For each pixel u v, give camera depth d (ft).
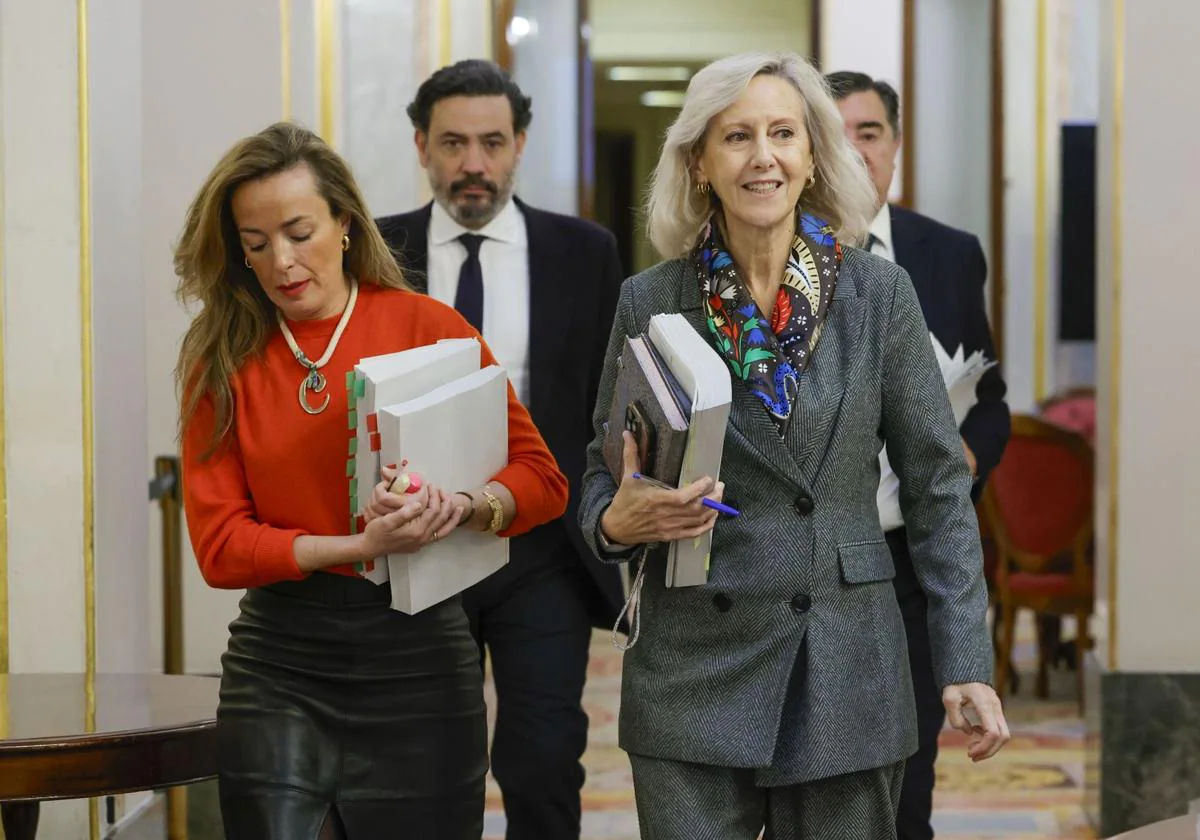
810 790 20.77
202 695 24.32
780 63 20.67
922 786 28.94
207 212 20.65
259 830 20.26
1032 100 81.61
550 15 78.95
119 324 32.71
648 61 113.91
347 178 21.18
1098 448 41.93
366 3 64.90
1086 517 56.54
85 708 23.34
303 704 20.67
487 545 21.58
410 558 20.21
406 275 32.78
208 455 21.09
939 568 20.74
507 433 21.91
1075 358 82.64
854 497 20.76
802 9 109.81
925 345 20.97
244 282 21.33
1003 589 57.77
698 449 19.30
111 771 21.40
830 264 20.85
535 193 79.51
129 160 33.53
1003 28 81.00
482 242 32.55
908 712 21.04
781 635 20.35
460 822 21.20
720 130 20.43
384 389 20.07
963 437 30.73
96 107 31.04
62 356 30.45
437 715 20.93
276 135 20.90
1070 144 80.38
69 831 29.78
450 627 21.18
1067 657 63.57
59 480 30.45
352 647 20.58
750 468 20.48
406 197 65.26
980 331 31.14
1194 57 39.55
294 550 20.11
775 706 20.27
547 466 22.06
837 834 20.81
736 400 20.57
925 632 28.60
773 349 20.48
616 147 130.41
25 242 30.35
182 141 42.55
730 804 20.76
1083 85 81.20
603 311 32.35
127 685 25.30
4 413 30.22
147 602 34.86
